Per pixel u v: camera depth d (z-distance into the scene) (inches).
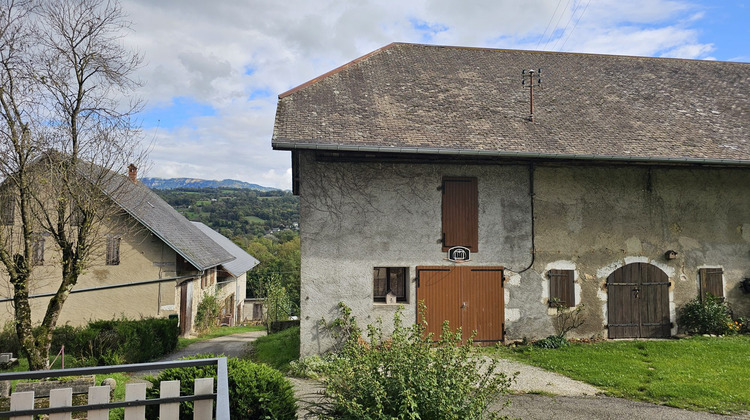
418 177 440.1
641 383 329.1
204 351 599.8
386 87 517.3
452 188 444.1
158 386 226.5
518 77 572.4
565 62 623.2
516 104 513.3
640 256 467.8
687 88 583.8
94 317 699.4
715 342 431.5
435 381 191.5
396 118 458.9
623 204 467.8
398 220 434.6
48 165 350.0
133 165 408.8
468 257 442.6
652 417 274.1
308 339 415.5
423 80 541.3
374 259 429.1
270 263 1886.1
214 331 914.1
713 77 617.3
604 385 328.8
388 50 601.6
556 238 456.4
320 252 422.9
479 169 449.7
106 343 494.9
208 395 171.2
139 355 522.6
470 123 465.4
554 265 454.6
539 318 449.4
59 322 692.1
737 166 472.1
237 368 233.1
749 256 485.7
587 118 498.0
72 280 361.1
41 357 343.3
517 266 449.4
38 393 225.1
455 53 616.7
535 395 313.0
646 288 467.5
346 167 431.2
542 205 455.8
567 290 455.2
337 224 426.6
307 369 380.5
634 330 462.6
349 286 423.8
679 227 475.8
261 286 1164.5
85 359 482.0
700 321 460.8
